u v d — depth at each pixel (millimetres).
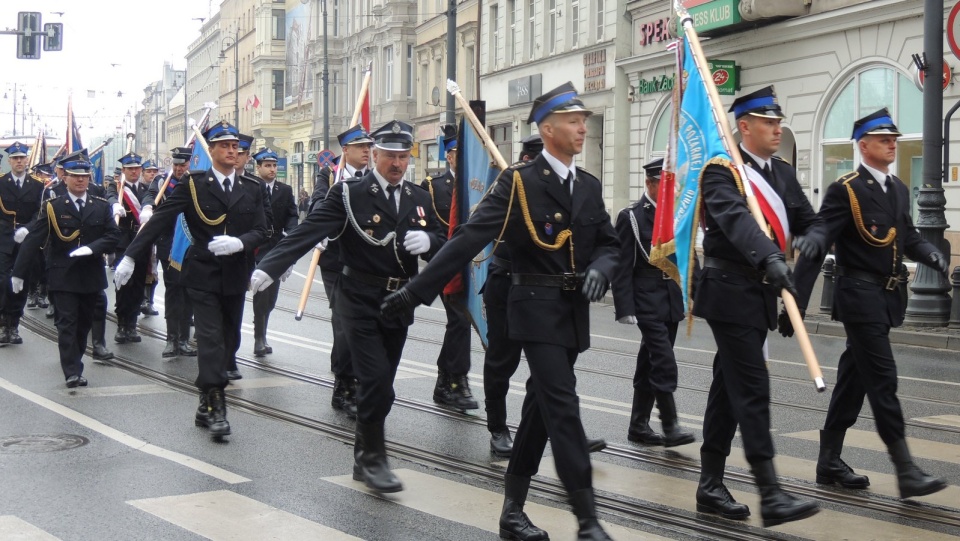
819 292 22188
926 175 17578
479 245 5668
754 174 6270
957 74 20469
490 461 7863
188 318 13133
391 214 7207
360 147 9281
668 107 29516
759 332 6086
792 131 24859
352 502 6676
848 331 6965
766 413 6020
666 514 6441
